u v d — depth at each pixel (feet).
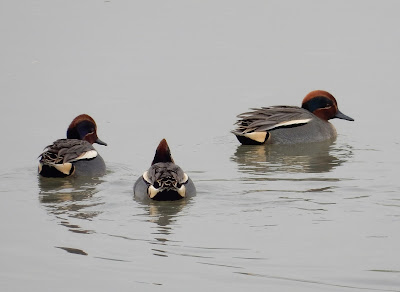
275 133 64.28
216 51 89.35
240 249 40.42
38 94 75.36
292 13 104.73
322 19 101.50
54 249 41.11
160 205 47.14
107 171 55.47
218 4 109.60
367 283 36.47
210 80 79.66
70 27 98.37
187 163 57.72
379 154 59.57
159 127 66.80
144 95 75.25
